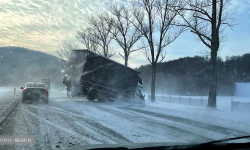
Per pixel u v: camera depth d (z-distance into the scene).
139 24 25.78
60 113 11.94
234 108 16.62
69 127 8.32
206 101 20.39
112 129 8.28
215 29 17.02
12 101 17.27
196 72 79.38
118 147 3.61
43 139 6.48
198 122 10.84
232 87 73.00
